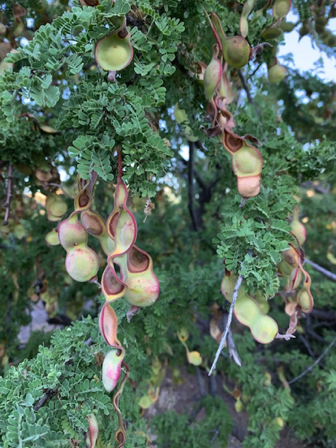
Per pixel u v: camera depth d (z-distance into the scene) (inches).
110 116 6.3
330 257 19.1
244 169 7.2
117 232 6.1
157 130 8.1
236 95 14.2
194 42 9.2
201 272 16.3
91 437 7.8
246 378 20.2
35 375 7.5
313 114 21.6
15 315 24.0
